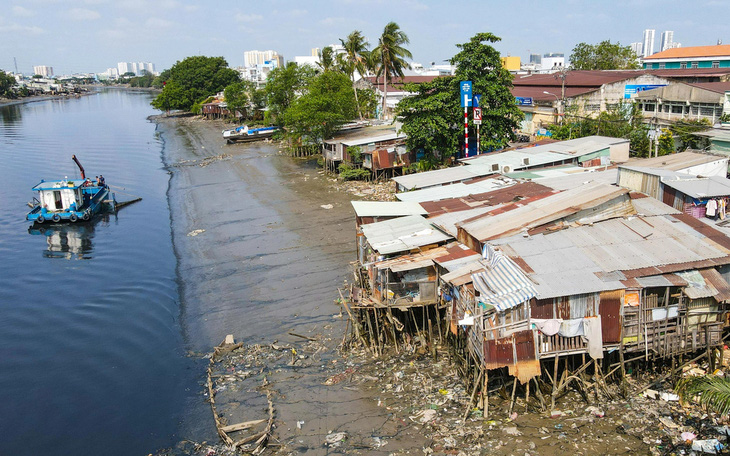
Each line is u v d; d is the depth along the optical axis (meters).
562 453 16.84
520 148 45.31
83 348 27.06
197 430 20.28
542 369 20.48
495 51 47.53
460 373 21.77
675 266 19.77
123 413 21.69
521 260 20.50
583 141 43.81
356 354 24.45
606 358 20.47
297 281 32.81
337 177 59.03
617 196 23.23
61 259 40.41
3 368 25.38
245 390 22.47
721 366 20.38
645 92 57.59
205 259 38.06
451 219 27.39
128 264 38.62
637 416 18.30
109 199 56.59
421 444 17.92
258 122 107.31
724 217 24.75
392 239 25.83
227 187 58.72
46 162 78.12
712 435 17.05
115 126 126.44
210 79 156.38
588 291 18.45
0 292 34.47
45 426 21.09
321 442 18.62
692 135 43.28
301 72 84.88
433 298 23.89
